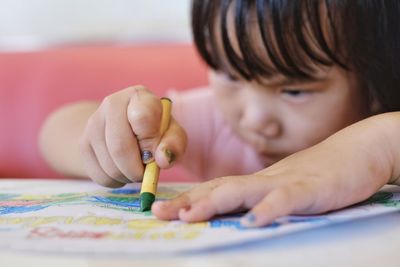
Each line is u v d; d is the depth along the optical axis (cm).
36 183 53
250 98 66
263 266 24
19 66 109
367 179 36
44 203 39
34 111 104
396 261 25
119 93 43
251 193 33
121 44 127
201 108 98
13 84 106
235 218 32
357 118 64
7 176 103
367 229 31
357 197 35
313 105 63
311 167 36
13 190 47
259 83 61
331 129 65
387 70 57
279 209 30
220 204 32
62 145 75
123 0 126
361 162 38
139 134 40
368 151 39
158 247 26
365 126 43
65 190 47
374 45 56
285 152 69
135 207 37
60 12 129
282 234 28
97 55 111
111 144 40
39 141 92
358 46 56
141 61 110
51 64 108
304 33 55
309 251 27
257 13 55
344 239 29
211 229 29
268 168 38
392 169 40
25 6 130
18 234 29
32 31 131
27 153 102
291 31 54
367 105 63
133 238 27
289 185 33
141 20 127
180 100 99
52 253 26
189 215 31
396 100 59
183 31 125
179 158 40
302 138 66
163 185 51
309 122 65
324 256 26
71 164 70
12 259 25
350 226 31
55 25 130
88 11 128
